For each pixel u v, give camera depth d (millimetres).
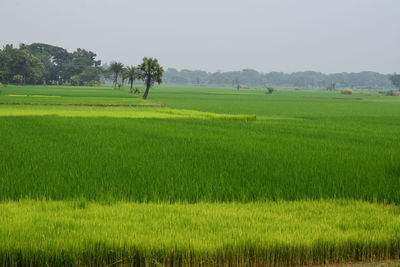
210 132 29562
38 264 7148
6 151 18500
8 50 180750
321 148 21719
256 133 29844
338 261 7812
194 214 9250
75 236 7637
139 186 12086
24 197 10898
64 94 102500
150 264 7270
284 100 110188
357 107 80938
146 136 26047
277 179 13469
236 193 11531
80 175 13461
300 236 7887
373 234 8148
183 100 94875
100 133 27078
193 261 7301
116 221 8625
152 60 95750
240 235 7809
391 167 15945
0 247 7156
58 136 24938
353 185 12719
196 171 14500
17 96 81562
